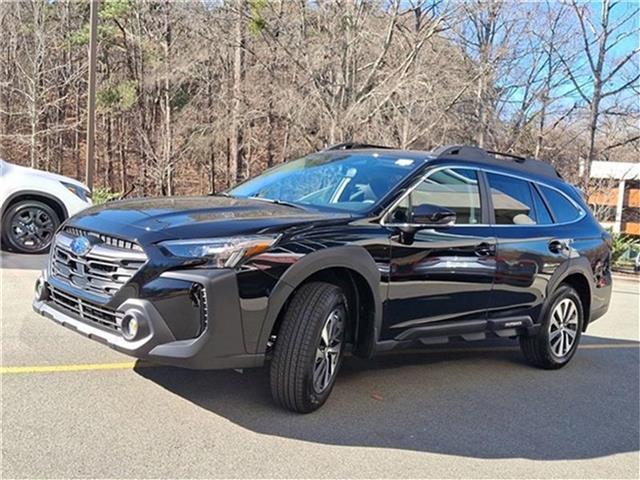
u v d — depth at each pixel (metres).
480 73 18.30
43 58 22.97
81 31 25.39
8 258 7.80
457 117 18.53
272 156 26.39
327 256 3.62
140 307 3.26
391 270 4.00
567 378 5.17
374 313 3.97
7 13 23.14
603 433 3.97
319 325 3.62
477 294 4.58
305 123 18.41
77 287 3.61
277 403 3.72
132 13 24.98
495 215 4.81
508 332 4.93
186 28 22.30
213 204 4.07
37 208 8.19
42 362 4.19
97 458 3.01
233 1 18.55
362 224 3.92
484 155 5.00
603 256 5.79
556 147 21.55
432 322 4.35
